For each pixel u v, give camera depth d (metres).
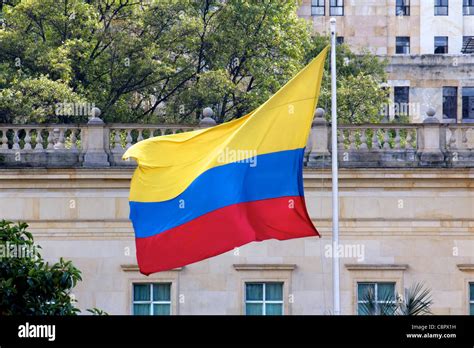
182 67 101.75
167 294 79.31
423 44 150.00
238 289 79.19
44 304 62.44
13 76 95.44
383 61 125.44
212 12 104.62
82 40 98.56
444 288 79.56
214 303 79.19
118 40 99.31
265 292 79.44
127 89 99.75
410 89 142.50
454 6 151.25
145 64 98.94
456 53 149.88
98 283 79.19
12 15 98.94
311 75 66.88
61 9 99.19
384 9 148.62
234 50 102.12
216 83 98.81
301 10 147.25
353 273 79.38
